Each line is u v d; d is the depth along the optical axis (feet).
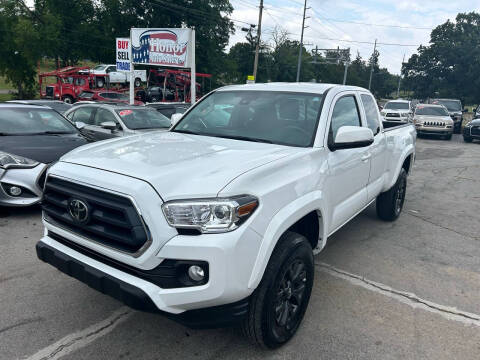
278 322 8.95
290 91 12.37
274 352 9.12
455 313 11.13
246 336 8.68
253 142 10.84
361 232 17.70
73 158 9.00
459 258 15.14
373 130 14.79
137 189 7.32
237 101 12.67
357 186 13.11
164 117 30.07
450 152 47.91
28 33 106.22
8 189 16.52
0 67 112.27
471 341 9.86
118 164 8.27
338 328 10.17
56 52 128.06
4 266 12.78
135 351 9.00
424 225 19.03
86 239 8.15
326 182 10.35
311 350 9.25
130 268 7.68
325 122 11.07
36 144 18.21
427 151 48.57
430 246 16.29
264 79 229.04
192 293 7.23
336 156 11.11
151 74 93.04
